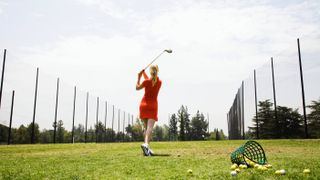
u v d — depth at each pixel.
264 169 4.36
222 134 81.81
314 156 6.61
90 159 6.21
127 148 10.38
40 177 4.05
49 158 6.62
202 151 8.41
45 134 36.75
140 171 4.41
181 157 6.54
